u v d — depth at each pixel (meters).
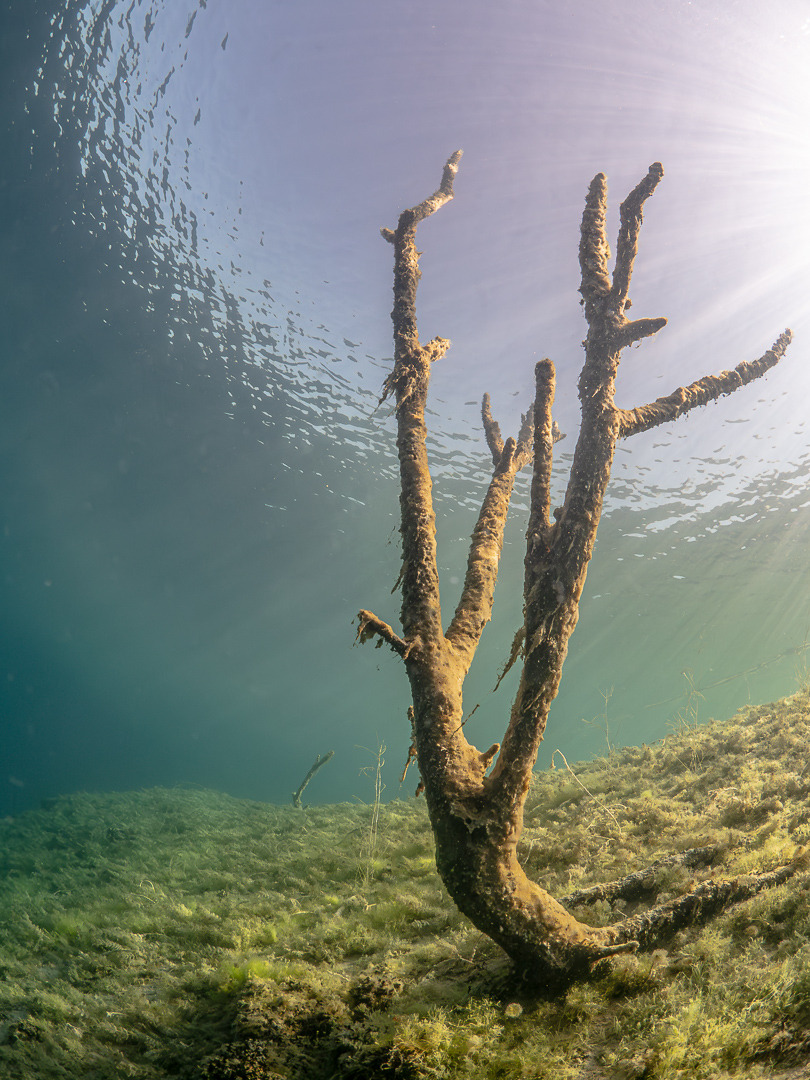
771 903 3.07
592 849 5.09
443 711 3.20
